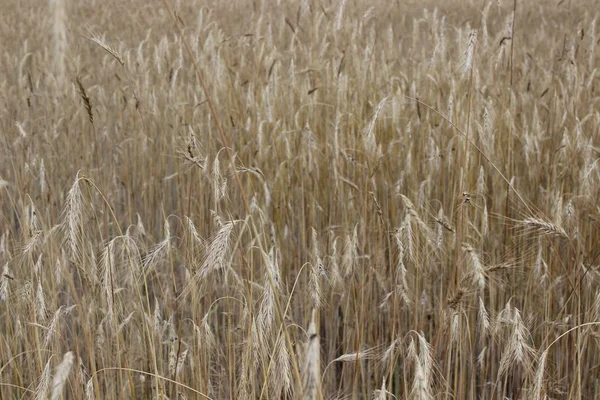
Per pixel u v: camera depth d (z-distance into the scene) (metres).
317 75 6.53
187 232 4.09
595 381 4.32
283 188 5.38
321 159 5.73
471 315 4.13
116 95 7.77
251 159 5.86
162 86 7.23
